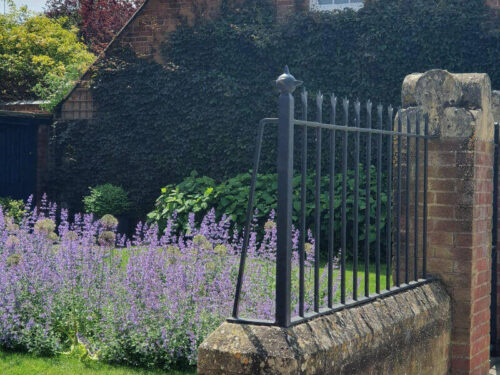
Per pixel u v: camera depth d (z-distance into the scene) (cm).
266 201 1244
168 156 1567
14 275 580
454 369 463
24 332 555
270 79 1480
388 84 1380
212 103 1522
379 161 392
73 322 568
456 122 453
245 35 1493
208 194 1305
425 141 456
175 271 561
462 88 461
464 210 453
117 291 574
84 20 3166
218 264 577
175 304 532
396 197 473
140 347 521
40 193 1700
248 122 1498
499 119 597
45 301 577
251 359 276
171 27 1570
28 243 632
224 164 1516
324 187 1234
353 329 329
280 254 291
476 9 1317
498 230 623
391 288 412
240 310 536
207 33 1532
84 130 1641
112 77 1616
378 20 1383
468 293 455
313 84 1435
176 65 1559
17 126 1661
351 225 1172
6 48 2481
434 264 463
